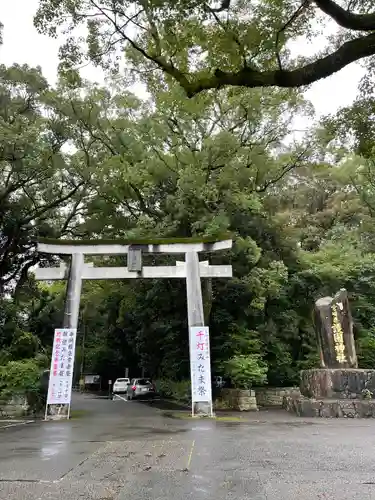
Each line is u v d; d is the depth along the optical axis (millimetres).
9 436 9352
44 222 23062
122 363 38406
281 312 20344
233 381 17641
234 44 9555
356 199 28172
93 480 5297
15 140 16594
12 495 4688
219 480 5258
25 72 18484
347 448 7496
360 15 6906
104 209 23000
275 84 7652
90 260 23500
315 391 14852
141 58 16719
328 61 6918
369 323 20109
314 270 20047
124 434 9570
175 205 18516
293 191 27250
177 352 22391
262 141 19891
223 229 16641
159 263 19828
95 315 34688
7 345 17453
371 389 14344
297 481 5188
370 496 4551
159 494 4688
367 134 10773
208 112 19859
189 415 14305
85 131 21547
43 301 22953
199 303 14992
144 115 20781
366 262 20250
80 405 21031
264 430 10148
